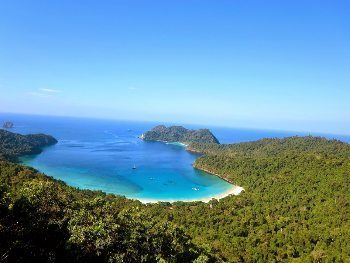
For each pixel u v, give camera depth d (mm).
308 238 86375
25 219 41469
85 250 40750
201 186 182375
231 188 178125
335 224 92688
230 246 83812
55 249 40594
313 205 113500
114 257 40344
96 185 174125
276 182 149375
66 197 60500
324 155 168625
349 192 114875
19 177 104438
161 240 47688
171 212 113688
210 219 104938
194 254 49625
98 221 45062
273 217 107312
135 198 152625
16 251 36688
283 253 81188
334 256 76688
